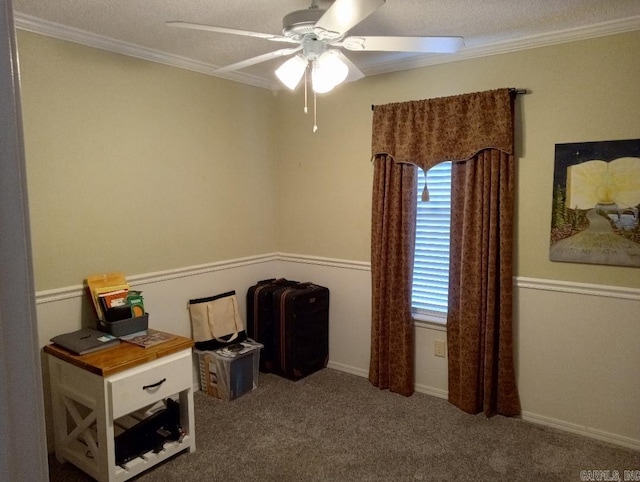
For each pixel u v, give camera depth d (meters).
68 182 2.68
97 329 2.73
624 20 2.50
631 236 2.59
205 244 3.52
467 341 3.04
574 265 2.77
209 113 3.48
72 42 2.66
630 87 2.54
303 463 2.53
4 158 0.38
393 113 3.26
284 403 3.23
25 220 0.40
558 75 2.73
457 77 3.08
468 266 3.01
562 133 2.75
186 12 2.43
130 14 2.45
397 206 3.28
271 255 4.11
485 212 2.92
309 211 3.92
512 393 2.98
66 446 2.53
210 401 3.27
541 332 2.90
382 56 3.22
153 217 3.15
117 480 2.29
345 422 2.97
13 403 0.40
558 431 2.85
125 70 2.93
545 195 2.83
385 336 3.42
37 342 0.42
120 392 2.27
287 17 2.06
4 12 0.37
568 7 2.37
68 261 2.71
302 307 3.57
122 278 2.91
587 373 2.78
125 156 2.96
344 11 1.69
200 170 3.45
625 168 2.57
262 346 3.50
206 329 3.39
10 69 0.38
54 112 2.60
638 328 2.61
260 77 3.75
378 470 2.47
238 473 2.44
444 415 3.05
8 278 0.39
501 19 2.52
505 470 2.46
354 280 3.69
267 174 4.02
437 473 2.44
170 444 2.54
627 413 2.68
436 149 3.09
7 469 0.39
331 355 3.88
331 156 3.73
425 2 2.30
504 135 2.82
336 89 3.64
